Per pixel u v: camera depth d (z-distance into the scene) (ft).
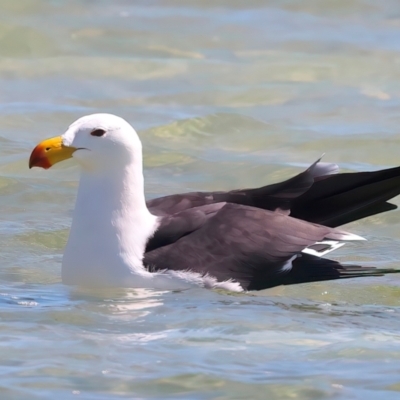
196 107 70.03
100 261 38.01
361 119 67.56
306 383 29.73
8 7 90.02
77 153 38.19
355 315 36.58
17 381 29.45
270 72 78.74
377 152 60.80
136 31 88.28
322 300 38.47
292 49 85.51
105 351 31.91
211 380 29.86
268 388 29.40
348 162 59.06
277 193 41.11
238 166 57.62
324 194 41.14
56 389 29.01
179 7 97.50
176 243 38.40
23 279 40.29
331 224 41.06
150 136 63.05
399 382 29.81
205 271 38.14
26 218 48.67
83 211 38.47
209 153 60.18
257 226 38.96
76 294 37.81
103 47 83.51
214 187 54.75
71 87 74.08
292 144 62.13
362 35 90.74
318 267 38.83
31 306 36.47
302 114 68.69
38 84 74.64
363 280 41.19
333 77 78.13
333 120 67.31
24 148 60.18
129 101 71.26
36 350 31.91
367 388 29.43
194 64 80.53
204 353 31.91
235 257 38.45
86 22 89.20
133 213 38.45
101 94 72.79
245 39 88.28
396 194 41.09
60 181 54.70
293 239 38.75
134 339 33.14
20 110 68.13
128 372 30.30
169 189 54.08
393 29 93.20
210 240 38.60
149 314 35.60
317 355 32.01
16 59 79.97
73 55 81.46
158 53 82.99
